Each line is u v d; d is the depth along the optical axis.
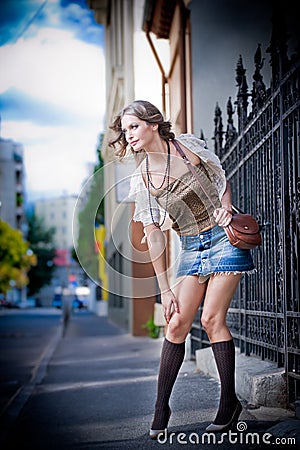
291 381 5.43
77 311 58.34
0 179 91.69
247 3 9.42
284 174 5.52
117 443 4.76
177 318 4.69
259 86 6.62
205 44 10.61
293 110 5.29
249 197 7.11
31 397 7.35
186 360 9.52
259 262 6.62
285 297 5.49
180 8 11.77
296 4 8.19
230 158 8.13
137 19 16.17
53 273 104.44
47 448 4.84
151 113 4.63
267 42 9.19
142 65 16.06
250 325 7.01
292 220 5.45
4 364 11.80
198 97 10.96
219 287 4.65
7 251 67.62
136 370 9.35
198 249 4.68
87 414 6.08
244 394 5.88
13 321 36.03
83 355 12.68
